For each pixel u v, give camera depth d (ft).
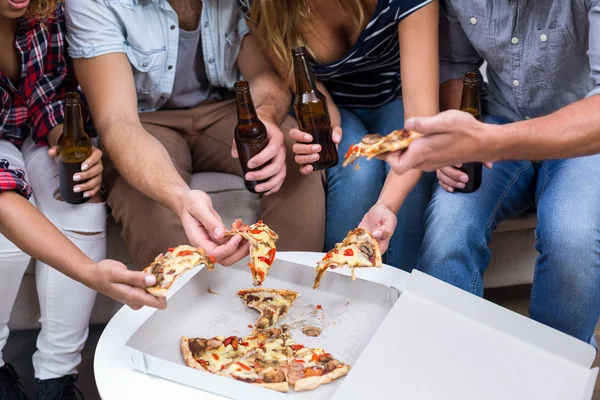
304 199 5.55
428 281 4.05
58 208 5.34
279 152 5.05
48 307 5.30
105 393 3.62
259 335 3.99
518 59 5.09
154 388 3.66
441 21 5.46
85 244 5.41
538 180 5.42
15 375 5.44
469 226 4.93
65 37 5.51
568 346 3.72
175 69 5.89
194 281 4.34
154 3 5.56
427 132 3.74
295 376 3.67
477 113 4.64
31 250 4.33
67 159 5.04
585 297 4.64
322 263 4.12
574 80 5.06
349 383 3.52
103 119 5.26
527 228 5.98
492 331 3.87
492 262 6.11
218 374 3.72
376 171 5.65
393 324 3.89
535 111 5.36
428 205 5.24
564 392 3.52
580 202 4.68
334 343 3.99
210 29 5.86
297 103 4.83
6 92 5.33
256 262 4.11
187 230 4.42
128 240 5.49
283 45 5.57
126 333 4.07
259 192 4.99
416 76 5.13
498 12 4.99
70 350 5.43
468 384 3.54
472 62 5.67
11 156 5.43
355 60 5.65
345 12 5.59
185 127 6.15
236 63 6.15
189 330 4.12
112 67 5.42
